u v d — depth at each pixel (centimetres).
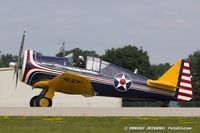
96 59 8550
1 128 5356
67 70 8306
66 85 8000
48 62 8275
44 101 8025
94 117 6347
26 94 14950
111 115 6731
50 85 8044
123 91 8800
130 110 6875
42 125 5581
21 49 8394
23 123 5722
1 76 14838
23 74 8200
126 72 8825
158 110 6938
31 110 6700
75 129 5300
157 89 8962
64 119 6091
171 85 8950
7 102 14850
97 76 8538
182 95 9019
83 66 8475
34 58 8244
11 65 8456
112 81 8669
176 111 6956
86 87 8006
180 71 9050
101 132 5122
